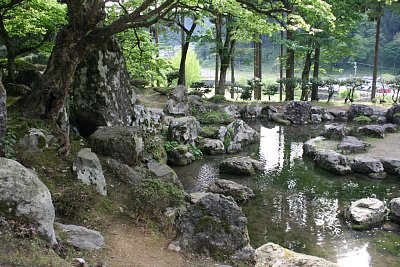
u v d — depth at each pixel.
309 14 10.61
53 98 8.14
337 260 7.13
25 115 7.92
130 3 14.88
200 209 6.52
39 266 4.01
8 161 4.71
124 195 7.66
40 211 4.65
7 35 12.71
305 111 20.17
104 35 8.09
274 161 13.45
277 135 17.48
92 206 6.64
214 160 13.55
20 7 11.95
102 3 7.67
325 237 8.05
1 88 6.62
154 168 9.38
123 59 11.04
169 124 14.11
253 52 31.81
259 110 21.33
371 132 15.59
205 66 55.81
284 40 20.66
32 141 7.45
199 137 14.93
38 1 11.91
